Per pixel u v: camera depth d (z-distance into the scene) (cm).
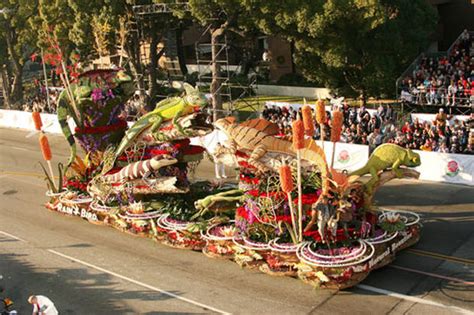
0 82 6031
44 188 2725
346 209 1552
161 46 5041
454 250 1717
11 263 1884
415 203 2125
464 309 1390
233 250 1709
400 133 2578
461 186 2277
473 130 2477
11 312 1435
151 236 1934
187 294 1569
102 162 2152
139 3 3584
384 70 3291
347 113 2912
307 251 1538
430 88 3133
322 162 1585
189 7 3183
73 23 3891
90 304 1565
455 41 3709
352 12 2922
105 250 1923
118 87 2138
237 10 3072
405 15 3469
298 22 2889
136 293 1603
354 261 1485
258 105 3738
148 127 1953
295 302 1472
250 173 1728
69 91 2141
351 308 1423
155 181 1923
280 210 1608
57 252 1944
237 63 5044
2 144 3741
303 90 4128
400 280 1553
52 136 3825
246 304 1485
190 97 1841
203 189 2070
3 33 4816
